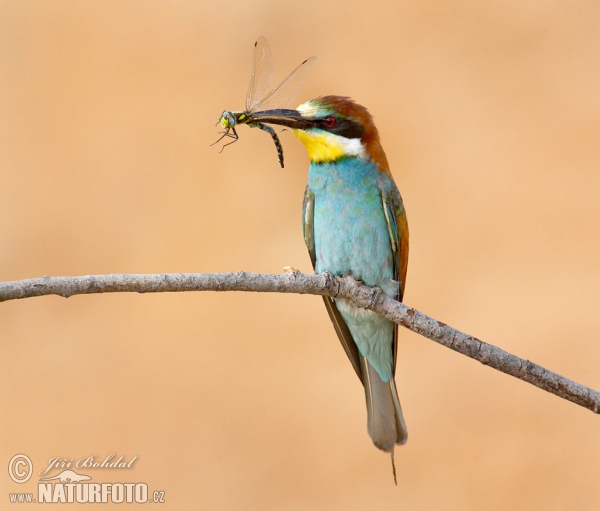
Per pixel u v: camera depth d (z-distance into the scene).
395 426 6.38
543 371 6.25
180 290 6.21
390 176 6.37
